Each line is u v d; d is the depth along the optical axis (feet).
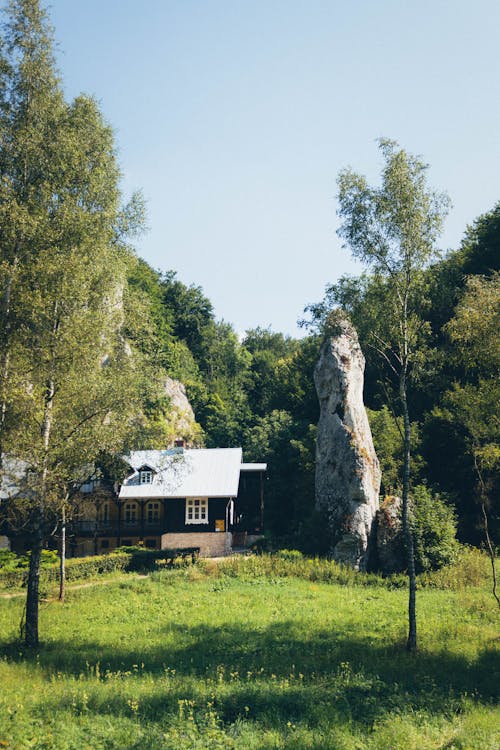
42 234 72.23
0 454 70.18
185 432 232.73
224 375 313.73
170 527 153.38
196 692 51.49
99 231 75.66
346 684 55.21
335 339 143.74
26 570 113.29
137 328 81.25
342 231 82.12
